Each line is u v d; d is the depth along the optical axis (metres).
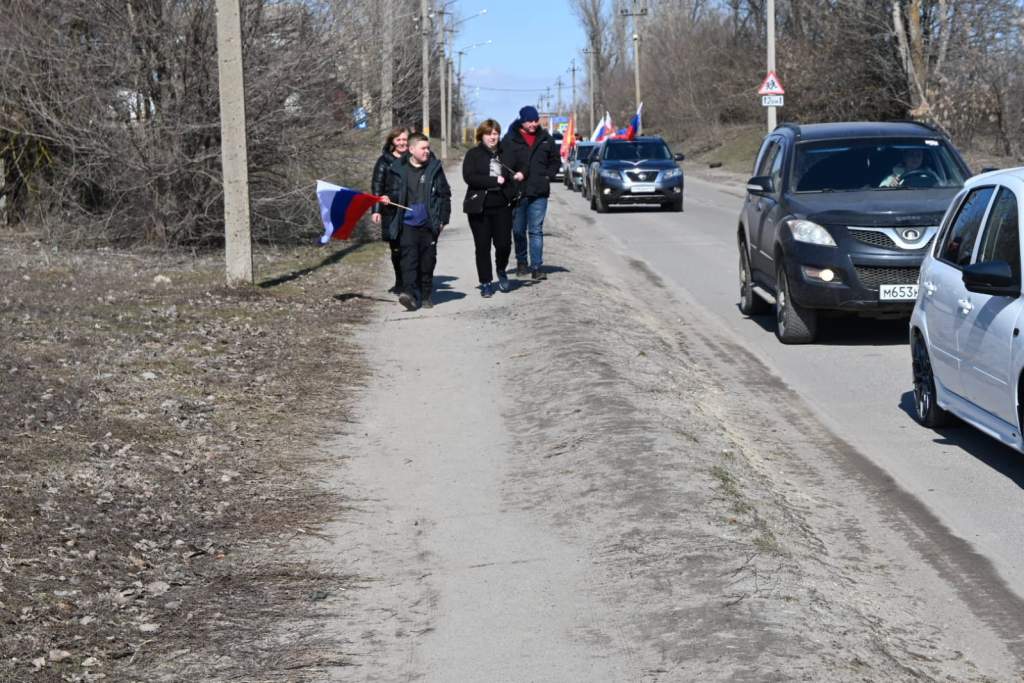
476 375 10.43
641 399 8.91
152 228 19.23
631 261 20.06
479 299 14.48
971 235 8.20
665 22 85.50
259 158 19.27
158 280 15.41
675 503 6.53
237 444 8.16
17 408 8.27
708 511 6.41
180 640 5.08
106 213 19.36
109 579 5.70
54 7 17.83
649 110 89.00
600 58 113.00
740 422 9.03
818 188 12.66
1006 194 7.80
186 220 18.70
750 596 5.29
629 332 12.13
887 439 8.52
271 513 6.84
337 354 11.34
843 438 8.57
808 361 11.36
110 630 5.15
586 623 5.15
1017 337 6.98
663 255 20.83
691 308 14.98
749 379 10.62
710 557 5.75
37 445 7.59
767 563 5.69
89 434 7.96
